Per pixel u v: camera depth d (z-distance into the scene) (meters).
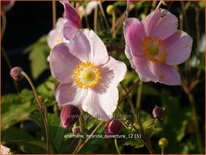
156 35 0.55
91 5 0.78
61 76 0.54
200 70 0.86
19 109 0.70
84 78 0.54
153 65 0.54
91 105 0.53
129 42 0.52
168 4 0.63
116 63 0.53
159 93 0.90
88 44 0.53
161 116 0.57
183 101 0.98
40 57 0.94
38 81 1.16
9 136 0.60
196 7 0.85
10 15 1.33
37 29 1.33
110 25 0.89
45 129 0.60
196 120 0.86
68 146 0.60
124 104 0.81
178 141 0.84
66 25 0.54
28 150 0.61
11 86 1.18
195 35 1.01
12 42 1.32
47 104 0.65
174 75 0.55
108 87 0.53
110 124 0.53
